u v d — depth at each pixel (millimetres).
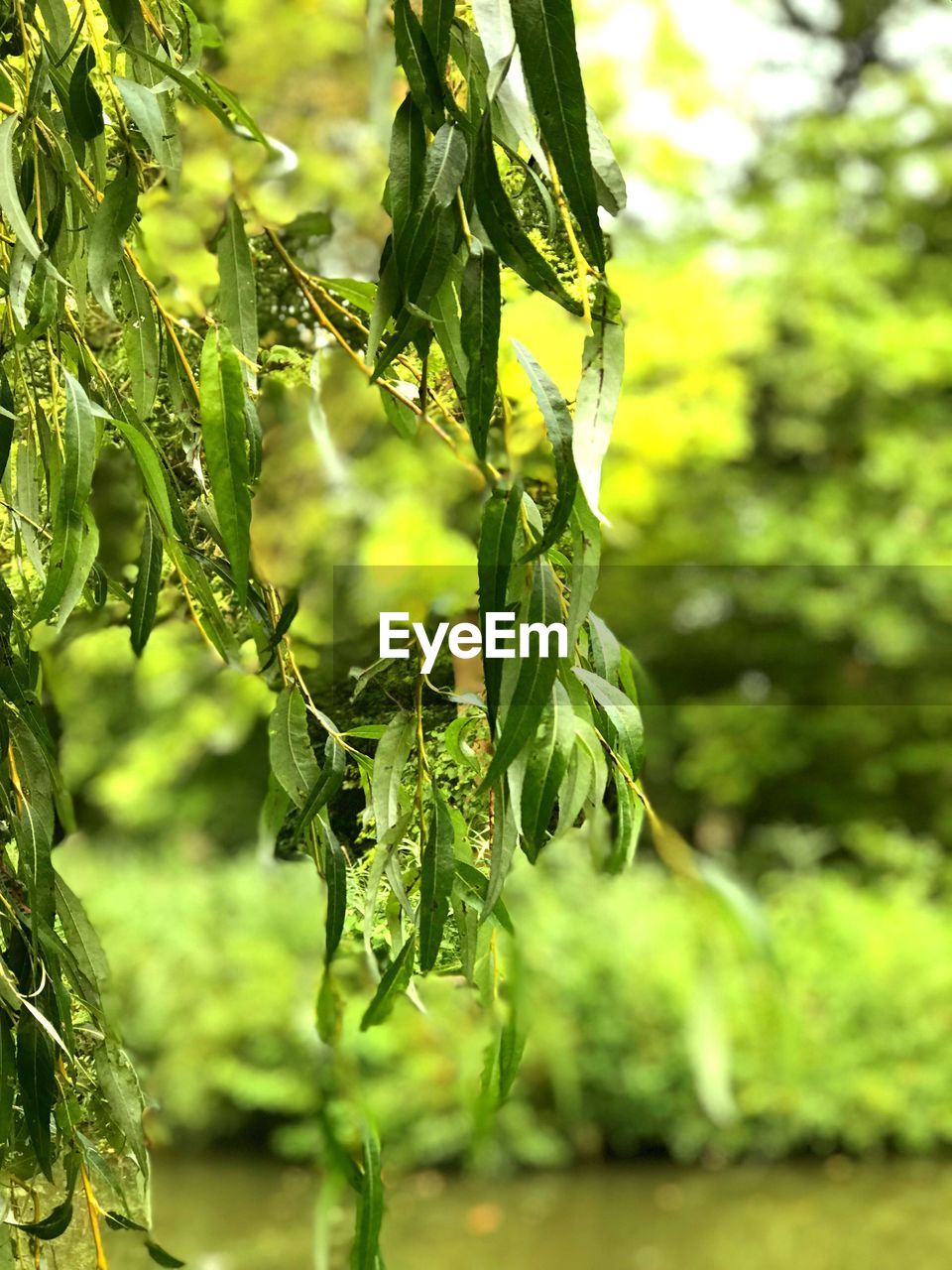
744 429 6074
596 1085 5070
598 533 656
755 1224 4410
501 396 651
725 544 6656
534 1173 4984
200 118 1140
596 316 602
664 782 7359
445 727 854
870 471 6496
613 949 5125
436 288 618
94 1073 846
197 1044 5180
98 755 3422
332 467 1007
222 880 5656
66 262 736
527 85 553
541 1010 4938
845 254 6602
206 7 1381
